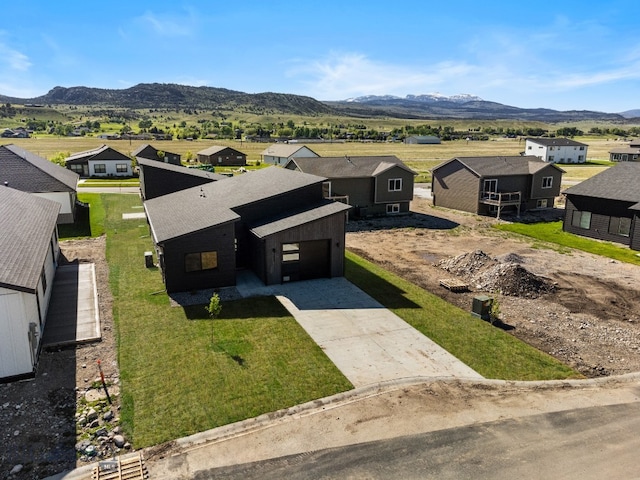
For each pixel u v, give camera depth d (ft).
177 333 53.36
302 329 55.31
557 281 76.18
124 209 131.54
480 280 74.79
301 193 79.36
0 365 41.70
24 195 79.15
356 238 108.58
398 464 32.60
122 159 226.58
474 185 139.44
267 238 68.64
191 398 40.52
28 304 42.93
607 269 84.02
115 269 76.89
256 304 62.85
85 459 32.96
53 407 38.93
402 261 88.58
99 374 44.29
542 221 130.62
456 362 48.47
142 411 38.55
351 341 52.54
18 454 33.22
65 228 106.83
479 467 32.35
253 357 48.06
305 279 73.61
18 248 50.16
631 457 33.47
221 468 32.19
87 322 55.52
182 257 65.82
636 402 41.50
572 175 238.27
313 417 38.22
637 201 98.12
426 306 63.93
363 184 133.59
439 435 36.01
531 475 31.55
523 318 61.00
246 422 37.37
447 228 120.78
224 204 78.38
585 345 53.57
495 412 39.45
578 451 34.17
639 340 55.11
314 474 31.63
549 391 43.32
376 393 42.09
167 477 31.30
